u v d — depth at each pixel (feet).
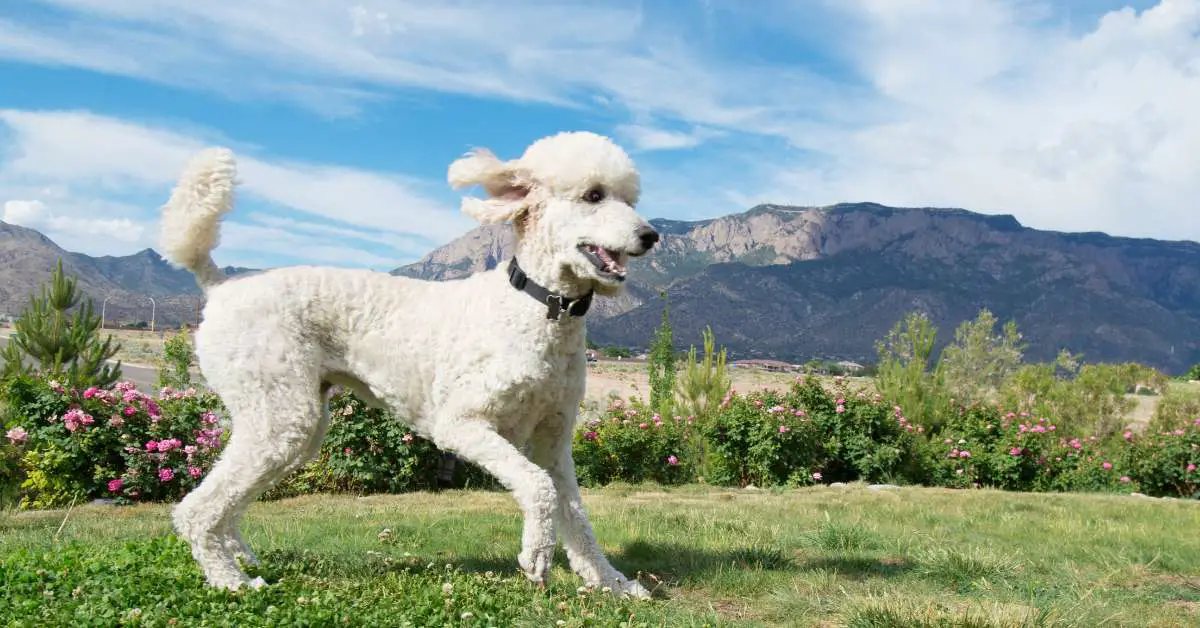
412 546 7.04
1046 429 16.16
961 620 4.73
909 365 17.72
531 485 4.99
